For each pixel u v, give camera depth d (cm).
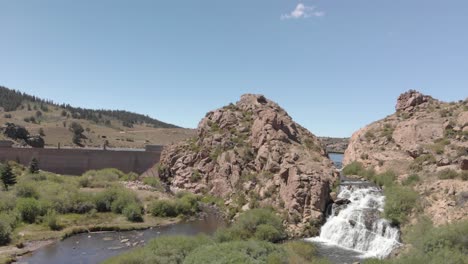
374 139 7775
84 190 7806
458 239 3838
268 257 3612
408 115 8081
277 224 5291
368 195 5619
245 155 7875
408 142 6981
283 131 7875
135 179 10069
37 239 5216
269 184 6631
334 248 4781
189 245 4088
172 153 9862
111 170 10419
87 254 4684
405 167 6356
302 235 5312
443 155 6059
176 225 6200
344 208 5544
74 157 11644
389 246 4531
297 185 5900
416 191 5272
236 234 4906
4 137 14438
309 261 4009
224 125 9288
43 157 11356
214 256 3569
